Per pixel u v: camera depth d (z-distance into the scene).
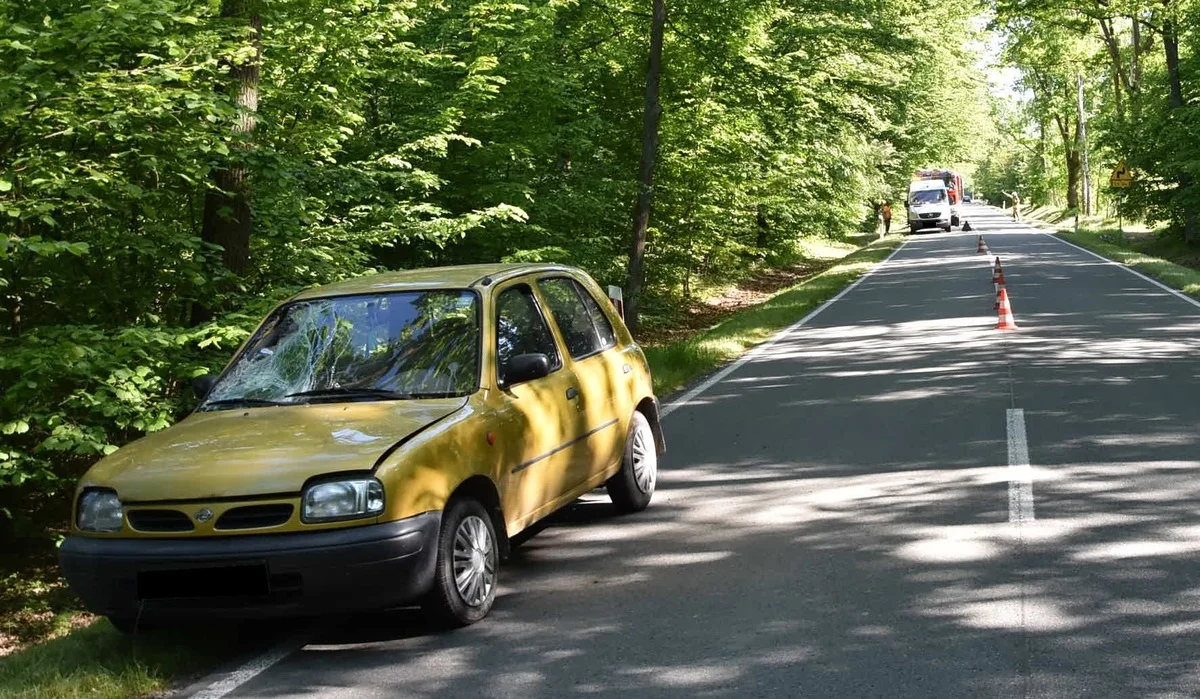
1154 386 11.72
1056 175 105.56
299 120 15.16
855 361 15.39
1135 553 6.07
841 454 9.34
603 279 24.22
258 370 6.41
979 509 7.23
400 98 18.75
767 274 46.69
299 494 5.12
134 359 10.19
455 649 5.25
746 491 8.27
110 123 9.29
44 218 9.02
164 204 12.35
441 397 6.05
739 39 25.14
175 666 5.15
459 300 6.61
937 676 4.53
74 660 5.25
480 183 19.92
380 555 5.08
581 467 7.04
